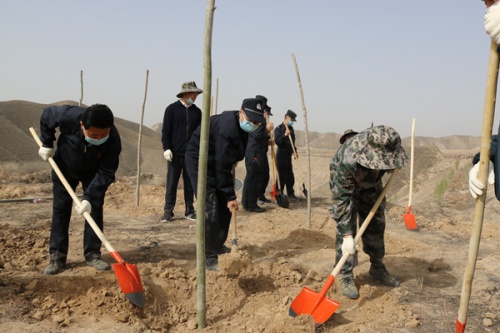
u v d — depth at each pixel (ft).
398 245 19.52
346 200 12.55
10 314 10.71
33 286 12.53
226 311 12.51
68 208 14.23
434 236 21.98
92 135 12.57
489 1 7.23
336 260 13.75
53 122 13.47
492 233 21.93
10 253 15.85
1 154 205.87
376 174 12.79
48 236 18.86
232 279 13.79
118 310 11.50
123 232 20.68
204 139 10.40
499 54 7.23
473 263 8.34
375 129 12.01
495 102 7.49
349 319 12.30
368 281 14.93
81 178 14.48
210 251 14.97
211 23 10.00
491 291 14.19
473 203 36.96
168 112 22.89
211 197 14.88
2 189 30.71
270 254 17.78
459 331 8.79
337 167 12.76
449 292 14.15
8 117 322.96
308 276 15.14
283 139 30.81
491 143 7.86
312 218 24.90
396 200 68.23
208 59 10.11
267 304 12.99
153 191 31.30
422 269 16.44
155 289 12.82
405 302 13.28
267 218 24.45
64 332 10.29
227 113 14.39
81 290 12.55
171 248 18.11
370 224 14.20
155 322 11.53
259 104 13.84
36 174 39.63
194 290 13.20
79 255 16.24
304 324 11.29
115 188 32.45
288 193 32.83
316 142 604.49
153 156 262.88
